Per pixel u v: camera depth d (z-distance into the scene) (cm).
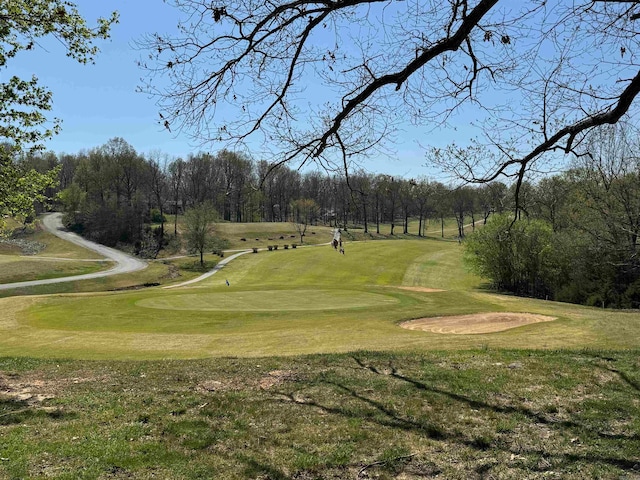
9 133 1127
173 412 683
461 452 549
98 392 786
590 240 2766
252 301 2531
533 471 500
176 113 432
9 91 1076
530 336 1462
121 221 7919
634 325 1591
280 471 502
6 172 1281
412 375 877
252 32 407
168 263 6400
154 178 8344
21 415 667
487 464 518
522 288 4256
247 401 734
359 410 689
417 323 1883
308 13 399
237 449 556
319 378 865
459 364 956
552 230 3653
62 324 1903
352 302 2495
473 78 469
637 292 2988
